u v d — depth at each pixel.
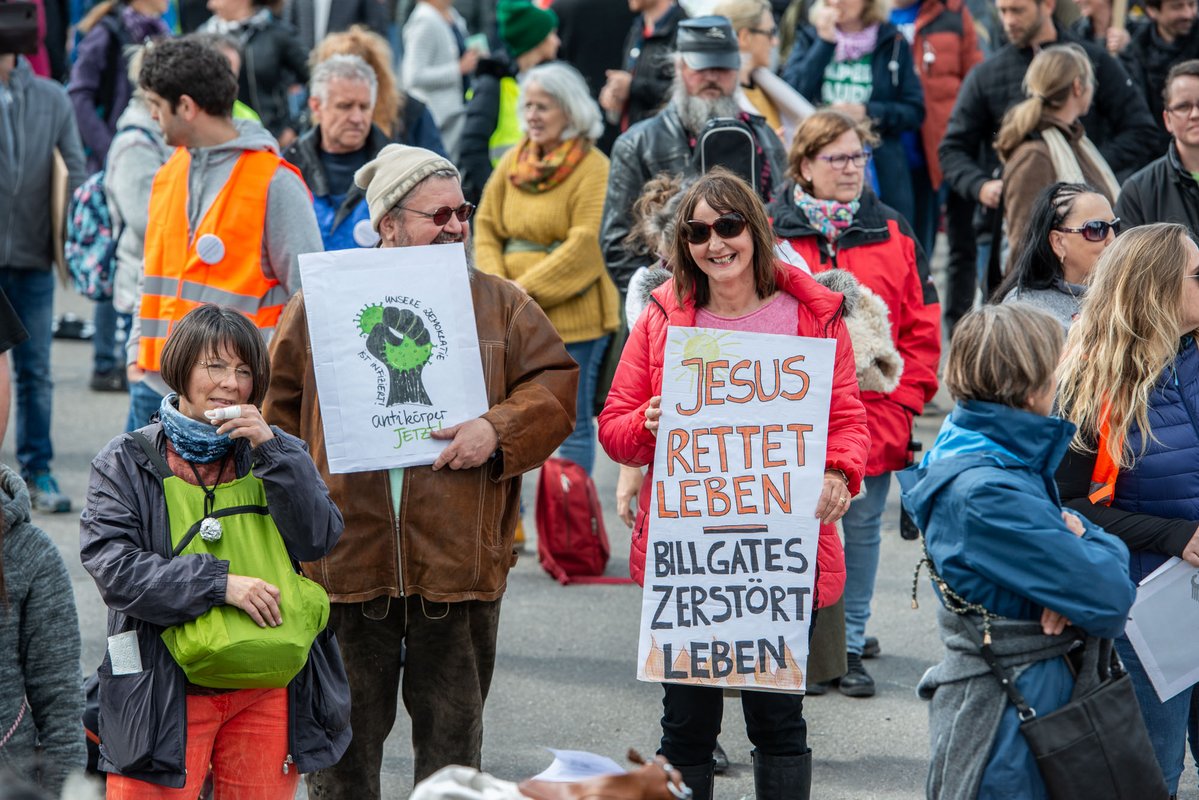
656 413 9.27
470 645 9.58
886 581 16.28
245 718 8.51
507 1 21.02
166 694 8.23
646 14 21.61
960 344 8.14
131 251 16.14
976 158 20.34
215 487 8.41
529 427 9.46
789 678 9.16
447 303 9.40
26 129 17.83
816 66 21.16
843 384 9.49
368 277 9.33
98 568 8.06
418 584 9.36
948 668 8.21
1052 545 7.70
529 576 16.56
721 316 9.61
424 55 24.70
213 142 12.51
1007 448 8.05
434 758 9.62
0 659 7.41
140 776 8.20
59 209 17.78
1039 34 19.56
